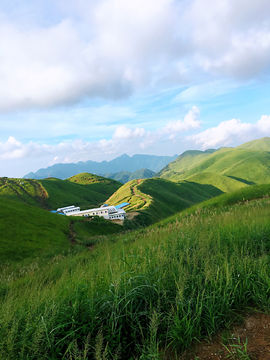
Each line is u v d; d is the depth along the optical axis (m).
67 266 11.02
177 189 167.00
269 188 20.73
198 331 2.69
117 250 8.00
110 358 2.44
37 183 192.12
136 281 3.48
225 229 6.75
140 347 2.62
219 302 2.99
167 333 2.57
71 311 3.02
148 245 6.53
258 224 6.65
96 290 3.53
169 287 3.43
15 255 28.75
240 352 2.18
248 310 3.06
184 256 4.59
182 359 2.36
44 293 3.84
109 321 2.79
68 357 2.40
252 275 3.51
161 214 104.31
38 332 2.43
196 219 8.39
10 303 3.26
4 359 2.28
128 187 162.38
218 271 3.52
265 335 2.50
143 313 2.86
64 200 167.62
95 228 62.69
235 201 20.56
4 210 45.19
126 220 79.69
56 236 41.19
